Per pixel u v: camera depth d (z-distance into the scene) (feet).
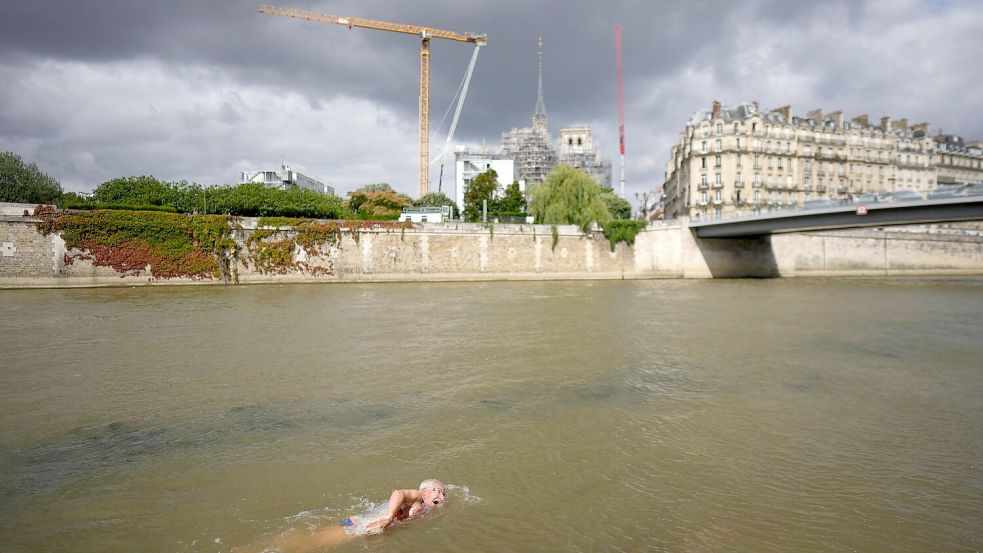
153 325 87.61
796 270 253.65
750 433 38.22
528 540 24.48
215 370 56.75
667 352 66.90
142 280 163.12
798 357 64.08
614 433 38.09
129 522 26.05
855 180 327.47
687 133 358.02
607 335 79.56
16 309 106.22
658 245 240.53
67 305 113.60
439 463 32.86
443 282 201.77
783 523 26.07
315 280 186.91
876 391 49.24
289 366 58.65
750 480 30.73
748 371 56.90
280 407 44.09
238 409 43.55
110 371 56.18
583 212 231.91
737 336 79.10
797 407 44.32
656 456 34.12
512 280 215.92
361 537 24.67
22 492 29.19
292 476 31.01
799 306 121.70
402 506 26.20
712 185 310.45
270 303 122.01
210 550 23.63
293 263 184.03
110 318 95.20
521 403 45.16
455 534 24.95
